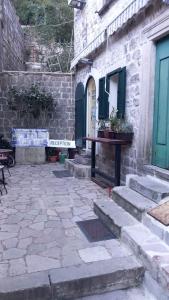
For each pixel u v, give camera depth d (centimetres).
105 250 292
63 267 258
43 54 1512
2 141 816
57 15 1625
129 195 381
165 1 348
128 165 507
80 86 822
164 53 408
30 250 294
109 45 595
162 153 418
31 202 461
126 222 326
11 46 1047
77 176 646
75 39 940
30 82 908
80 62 788
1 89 887
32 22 1661
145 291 253
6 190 516
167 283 223
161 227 283
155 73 430
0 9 856
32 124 918
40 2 1667
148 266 252
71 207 435
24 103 870
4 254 285
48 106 883
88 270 252
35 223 369
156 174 405
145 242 276
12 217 391
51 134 936
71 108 941
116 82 613
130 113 495
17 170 749
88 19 783
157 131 430
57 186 570
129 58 498
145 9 429
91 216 395
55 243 310
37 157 861
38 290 230
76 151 861
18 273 249
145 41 438
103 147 637
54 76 920
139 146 455
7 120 899
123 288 255
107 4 613
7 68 978
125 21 451
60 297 237
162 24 389
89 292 245
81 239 320
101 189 546
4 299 224
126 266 258
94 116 754
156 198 344
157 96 427
